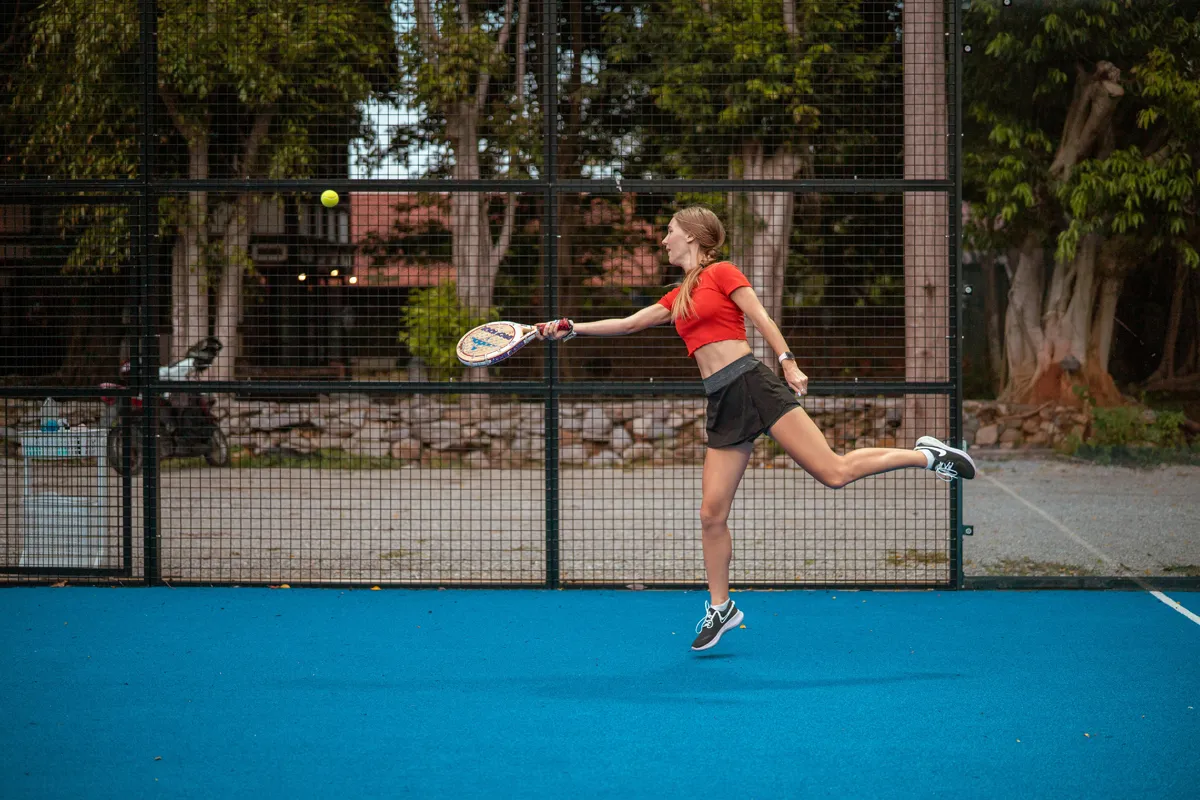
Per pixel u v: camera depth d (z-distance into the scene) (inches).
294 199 440.1
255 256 449.4
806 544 303.4
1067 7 300.0
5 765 139.0
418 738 149.3
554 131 242.4
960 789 131.4
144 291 244.1
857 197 413.4
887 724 154.9
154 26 245.0
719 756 142.4
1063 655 190.4
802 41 409.4
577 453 476.4
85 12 326.0
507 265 437.4
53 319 362.0
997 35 305.7
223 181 242.2
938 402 282.8
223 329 451.2
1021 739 148.7
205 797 129.0
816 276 391.9
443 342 444.8
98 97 330.0
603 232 422.3
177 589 243.4
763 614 221.0
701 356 189.8
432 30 422.3
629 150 425.4
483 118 433.1
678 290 192.9
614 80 430.6
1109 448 333.7
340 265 447.8
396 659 187.9
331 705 163.5
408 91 425.7
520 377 465.7
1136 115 306.5
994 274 331.3
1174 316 322.7
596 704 164.1
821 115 403.2
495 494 413.7
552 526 244.5
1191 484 330.3
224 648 194.7
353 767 138.6
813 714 159.3
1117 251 320.5
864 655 190.9
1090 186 311.7
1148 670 181.2
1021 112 314.3
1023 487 337.7
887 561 279.0
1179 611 222.4
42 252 340.8
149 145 243.9
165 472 449.4
